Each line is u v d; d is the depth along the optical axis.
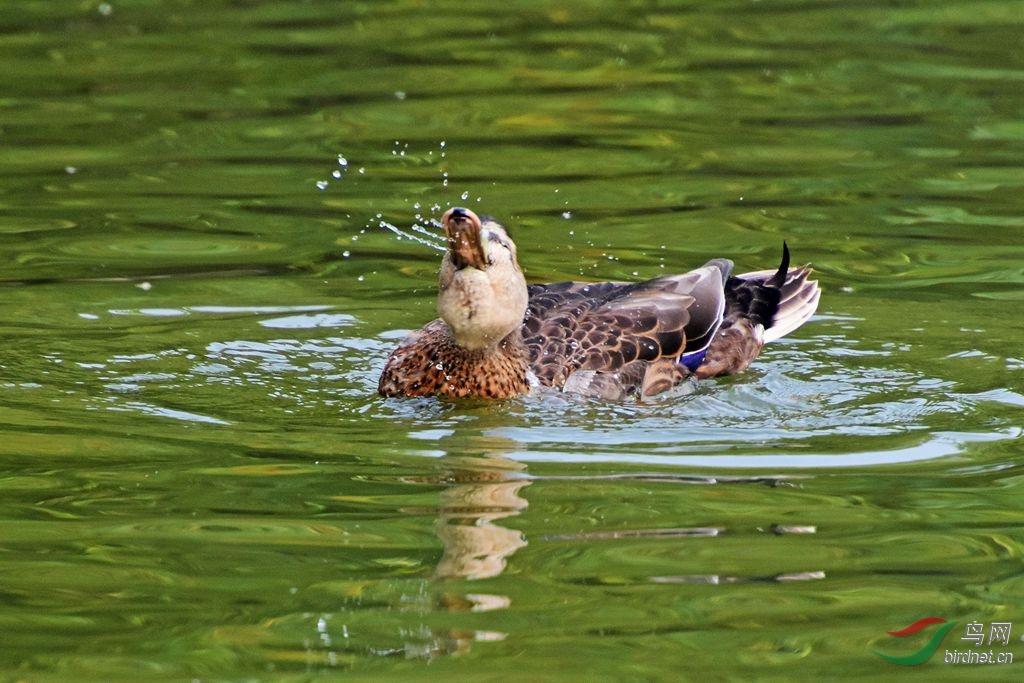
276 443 11.45
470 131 19.72
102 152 18.91
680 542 9.56
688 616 8.58
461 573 9.10
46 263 15.50
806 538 9.63
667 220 16.75
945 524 9.84
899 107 20.33
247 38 23.80
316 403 12.44
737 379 13.41
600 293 14.10
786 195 17.45
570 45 23.45
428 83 21.62
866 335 13.96
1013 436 11.52
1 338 13.57
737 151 18.94
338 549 9.45
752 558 9.33
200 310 14.45
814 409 12.36
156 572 9.11
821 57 22.56
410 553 9.38
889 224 16.56
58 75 21.86
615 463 11.07
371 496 10.34
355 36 23.95
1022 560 9.29
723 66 22.31
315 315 14.45
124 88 21.33
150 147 19.09
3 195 17.39
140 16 25.02
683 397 12.84
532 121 20.08
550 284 14.29
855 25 24.25
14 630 8.37
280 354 13.55
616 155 18.84
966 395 12.51
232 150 18.98
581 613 8.60
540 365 12.91
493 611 8.64
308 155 18.83
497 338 12.45
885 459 11.09
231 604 8.70
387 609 8.65
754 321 14.03
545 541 9.59
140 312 14.34
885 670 7.99
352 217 16.89
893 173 18.09
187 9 25.55
